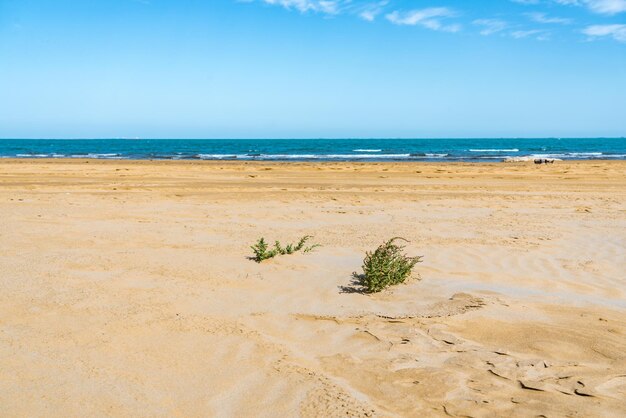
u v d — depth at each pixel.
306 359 4.02
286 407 3.25
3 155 54.41
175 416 3.14
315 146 102.94
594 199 15.14
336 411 3.18
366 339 4.45
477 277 6.52
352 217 11.45
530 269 6.96
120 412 3.16
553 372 3.76
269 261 7.14
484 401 3.34
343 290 5.90
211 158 46.22
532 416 3.14
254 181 20.48
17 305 5.14
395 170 27.14
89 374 3.66
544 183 20.23
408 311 5.18
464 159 44.09
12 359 3.89
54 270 6.49
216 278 6.28
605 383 3.57
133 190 16.64
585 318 4.93
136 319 4.80
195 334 4.46
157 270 6.58
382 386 3.56
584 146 107.25
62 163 32.03
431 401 3.34
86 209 12.11
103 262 6.94
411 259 7.04
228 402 3.31
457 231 9.71
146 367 3.79
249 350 4.14
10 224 9.81
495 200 14.79
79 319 4.77
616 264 7.27
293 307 5.31
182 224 10.24
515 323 4.77
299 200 14.45
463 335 4.52
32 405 3.21
